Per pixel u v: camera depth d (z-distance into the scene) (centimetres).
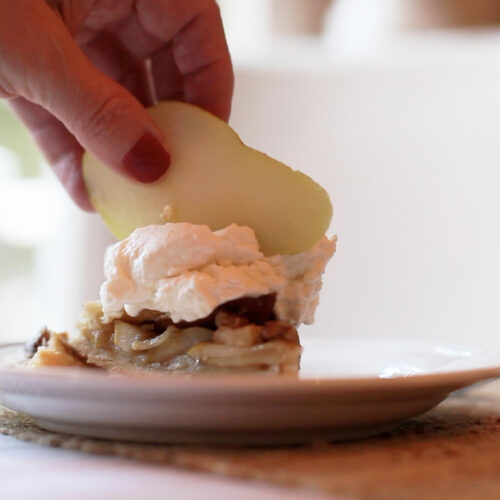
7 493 30
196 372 39
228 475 31
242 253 39
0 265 102
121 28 52
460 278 87
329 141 90
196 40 50
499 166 86
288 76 90
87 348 42
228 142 40
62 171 53
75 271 84
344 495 30
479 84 86
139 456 33
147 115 41
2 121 98
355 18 92
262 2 97
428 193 88
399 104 88
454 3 87
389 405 34
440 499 29
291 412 33
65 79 40
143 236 39
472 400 43
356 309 90
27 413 36
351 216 90
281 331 38
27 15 40
